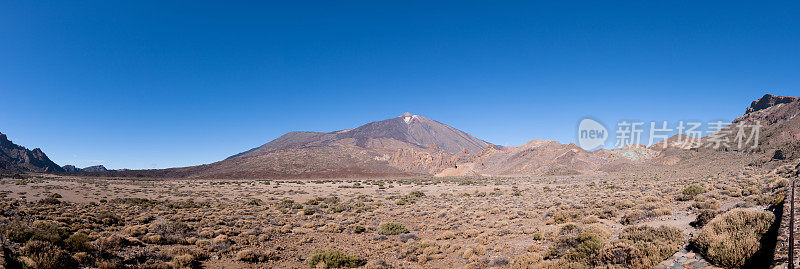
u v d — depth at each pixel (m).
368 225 27.70
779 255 7.00
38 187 62.16
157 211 33.59
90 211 30.69
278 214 35.00
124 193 60.09
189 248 18.14
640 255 10.00
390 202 47.50
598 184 61.56
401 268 15.38
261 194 65.50
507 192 56.31
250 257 16.81
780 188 21.05
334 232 25.42
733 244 8.64
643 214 19.62
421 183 100.94
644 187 41.19
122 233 20.95
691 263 8.98
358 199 53.59
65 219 22.81
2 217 21.92
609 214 21.58
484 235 20.09
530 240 17.64
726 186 28.53
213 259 16.69
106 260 13.66
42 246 12.25
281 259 17.59
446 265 15.45
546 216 24.52
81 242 14.20
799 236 7.13
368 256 18.12
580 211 23.72
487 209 32.78
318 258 16.42
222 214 33.09
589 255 11.69
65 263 11.85
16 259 10.87
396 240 21.94
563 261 12.00
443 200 47.06
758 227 9.95
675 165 110.00
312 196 61.56
